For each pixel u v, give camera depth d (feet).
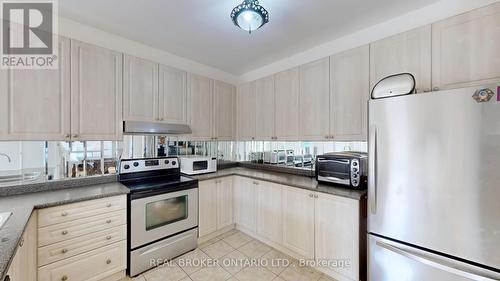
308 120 8.24
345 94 7.18
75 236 5.54
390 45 6.25
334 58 7.50
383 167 4.97
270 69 10.23
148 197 6.86
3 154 5.91
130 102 7.54
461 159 3.96
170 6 5.86
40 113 5.83
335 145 8.17
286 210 7.68
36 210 4.98
